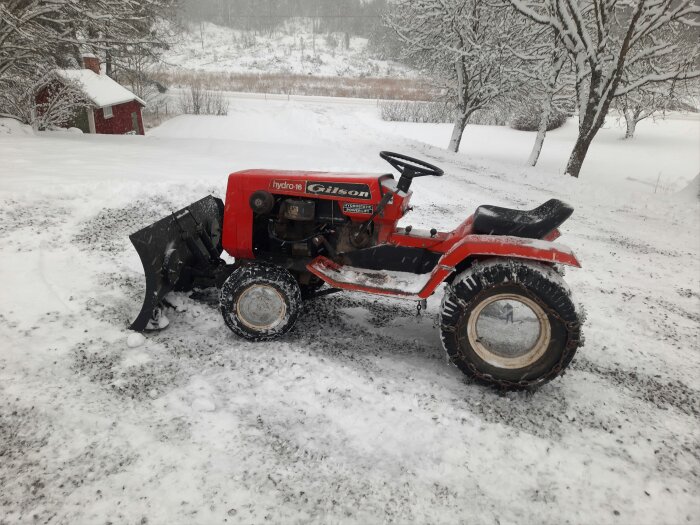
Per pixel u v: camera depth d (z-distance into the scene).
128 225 5.43
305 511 1.91
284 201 3.34
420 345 3.34
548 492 2.07
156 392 2.62
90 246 4.73
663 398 2.87
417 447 2.29
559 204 2.93
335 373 2.88
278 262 3.45
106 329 3.29
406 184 3.24
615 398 2.83
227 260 4.73
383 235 3.35
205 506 1.91
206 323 3.47
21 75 14.99
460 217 6.88
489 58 14.30
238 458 2.16
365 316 3.75
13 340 3.07
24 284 3.84
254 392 2.66
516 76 14.88
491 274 2.65
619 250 6.02
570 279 4.88
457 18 14.87
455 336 2.75
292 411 2.51
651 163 17.19
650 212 8.27
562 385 2.93
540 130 14.43
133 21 18.02
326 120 25.33
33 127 15.18
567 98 14.83
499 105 16.92
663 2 10.54
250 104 31.42
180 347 3.12
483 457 2.25
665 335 3.73
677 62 11.96
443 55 16.22
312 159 11.27
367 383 2.80
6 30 12.73
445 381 2.88
